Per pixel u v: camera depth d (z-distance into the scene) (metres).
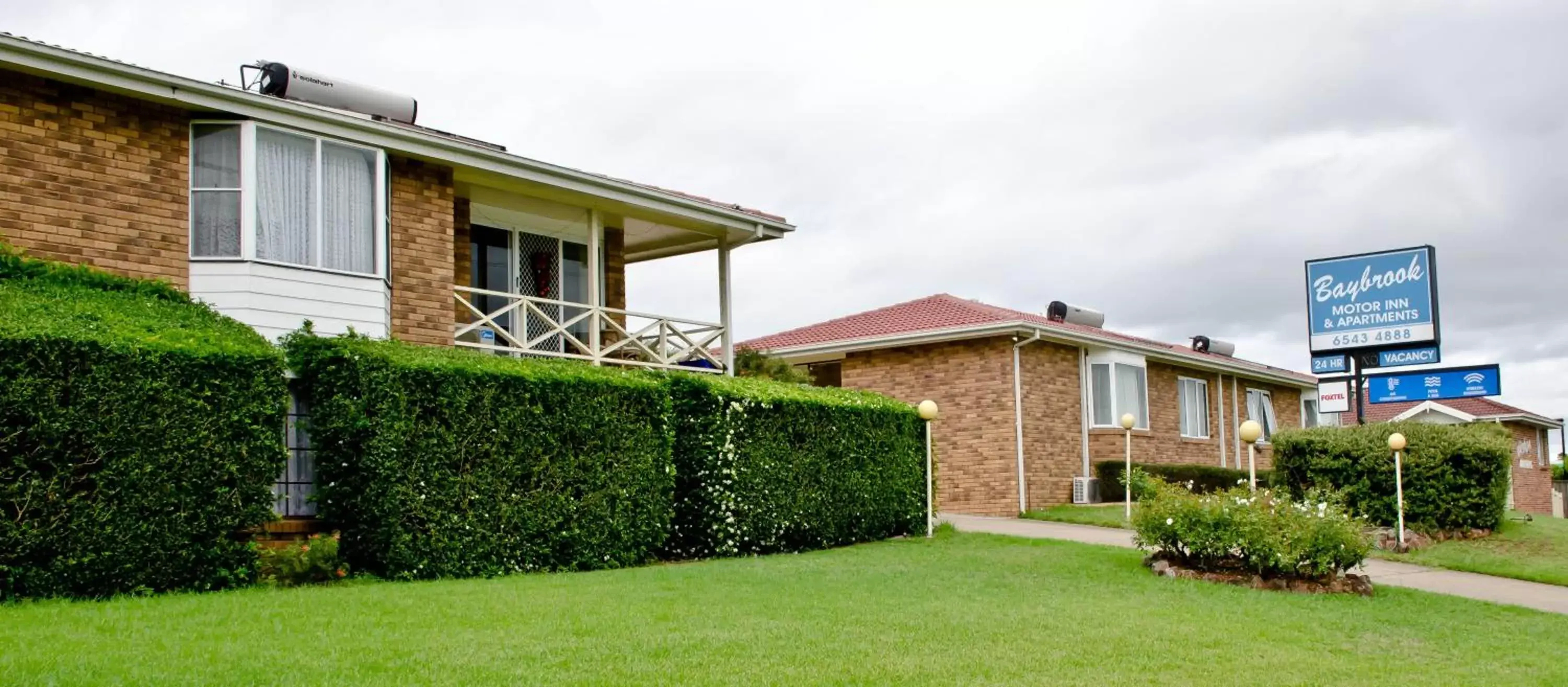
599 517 12.00
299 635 6.93
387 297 13.42
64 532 8.43
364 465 10.28
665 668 6.41
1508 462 16.02
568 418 11.77
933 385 22.83
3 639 6.49
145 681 5.56
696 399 13.49
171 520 8.95
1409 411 37.28
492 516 11.02
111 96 11.57
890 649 7.21
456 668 6.20
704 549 13.38
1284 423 32.78
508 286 17.25
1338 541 11.27
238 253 12.12
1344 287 19.58
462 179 14.85
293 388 11.35
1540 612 10.44
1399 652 8.10
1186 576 11.57
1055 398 22.81
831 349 23.78
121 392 8.71
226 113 12.20
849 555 13.47
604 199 15.88
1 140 10.82
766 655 6.87
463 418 10.84
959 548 14.22
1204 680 6.76
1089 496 22.70
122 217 11.55
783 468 14.06
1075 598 9.95
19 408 8.23
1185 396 27.44
